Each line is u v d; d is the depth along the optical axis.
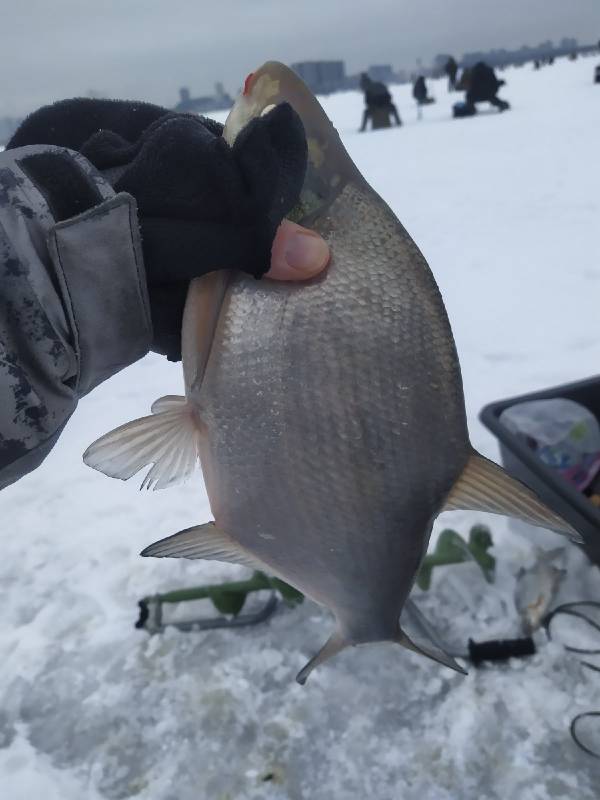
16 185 0.28
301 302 0.31
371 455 0.32
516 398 0.69
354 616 0.36
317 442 0.32
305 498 0.33
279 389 0.31
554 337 1.07
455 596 0.60
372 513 0.33
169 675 0.57
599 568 0.58
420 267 0.32
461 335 1.12
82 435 0.97
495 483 0.34
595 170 2.23
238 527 0.35
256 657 0.57
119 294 0.30
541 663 0.54
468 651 0.54
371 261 0.32
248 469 0.33
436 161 2.96
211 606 0.63
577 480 0.65
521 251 1.51
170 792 0.49
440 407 0.33
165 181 0.29
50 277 0.29
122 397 1.09
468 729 0.50
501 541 0.65
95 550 0.72
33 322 0.28
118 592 0.66
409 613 0.58
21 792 0.49
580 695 0.51
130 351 0.32
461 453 0.34
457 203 2.05
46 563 0.71
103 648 0.60
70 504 0.80
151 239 0.29
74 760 0.51
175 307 0.34
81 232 0.28
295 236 0.30
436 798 0.46
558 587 0.58
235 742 0.51
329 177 0.32
